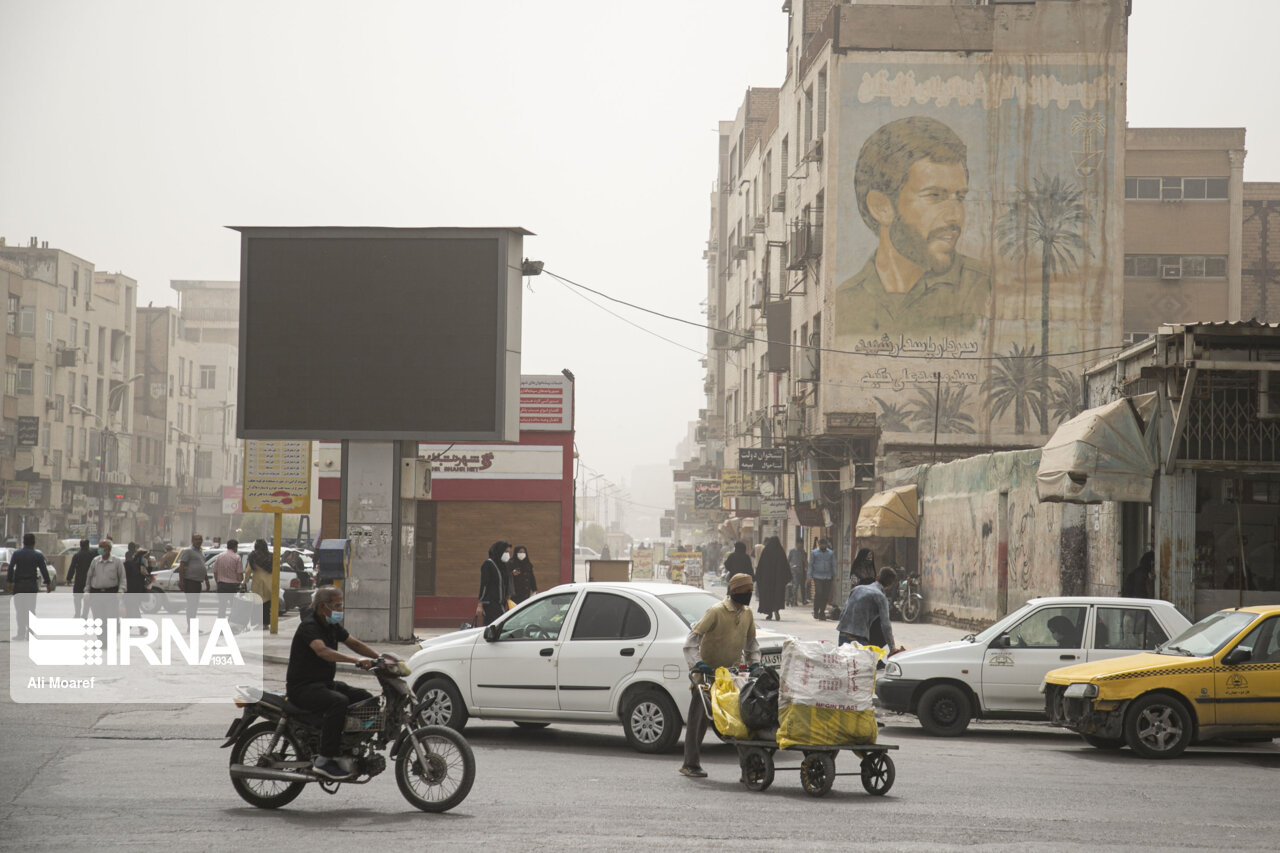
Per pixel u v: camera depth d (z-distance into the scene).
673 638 12.54
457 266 21.69
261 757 9.45
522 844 8.12
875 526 33.34
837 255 41.25
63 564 50.38
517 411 22.08
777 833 8.60
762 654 12.64
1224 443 19.97
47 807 9.32
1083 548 23.05
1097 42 41.22
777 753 12.99
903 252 41.19
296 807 9.52
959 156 41.28
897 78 41.47
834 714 10.38
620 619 12.87
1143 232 56.44
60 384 85.12
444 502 30.47
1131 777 11.62
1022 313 40.94
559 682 12.88
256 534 102.19
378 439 21.64
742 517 64.06
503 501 30.42
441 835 8.42
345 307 21.78
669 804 9.73
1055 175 41.19
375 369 21.70
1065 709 13.32
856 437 39.91
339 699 9.35
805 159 44.25
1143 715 12.95
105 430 85.44
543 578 30.33
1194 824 9.21
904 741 14.27
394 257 21.77
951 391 40.81
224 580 25.94
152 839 8.22
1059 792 10.62
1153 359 20.45
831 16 41.78
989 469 27.98
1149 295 56.28
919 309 41.06
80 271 88.75
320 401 21.73
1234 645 13.16
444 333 21.66
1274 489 20.27
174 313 113.38
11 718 14.34
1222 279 56.25
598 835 8.45
